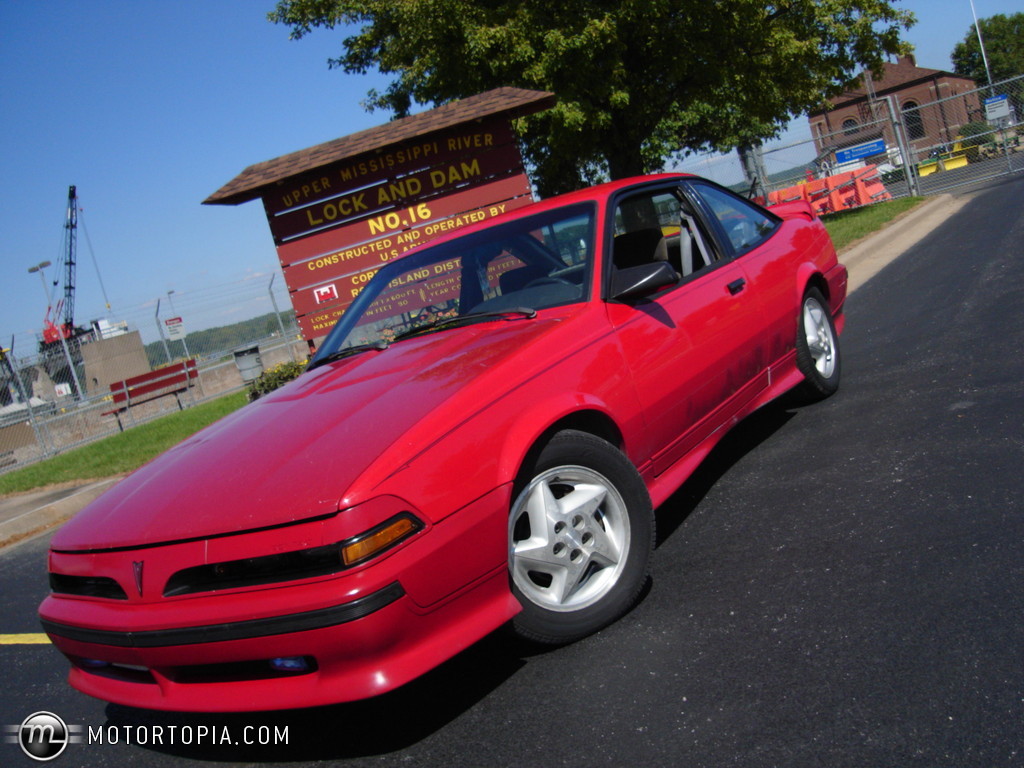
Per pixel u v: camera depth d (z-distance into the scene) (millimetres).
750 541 3381
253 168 10125
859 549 3080
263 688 2330
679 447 3506
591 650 2795
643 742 2232
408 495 2328
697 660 2580
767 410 5250
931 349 5789
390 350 3486
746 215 4746
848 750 2027
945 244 11219
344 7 20312
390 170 9391
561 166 20625
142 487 2783
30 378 17344
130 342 22141
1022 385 4484
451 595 2379
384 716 2707
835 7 18812
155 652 2357
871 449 4105
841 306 5441
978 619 2461
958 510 3205
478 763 2312
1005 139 22547
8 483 11367
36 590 5621
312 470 2400
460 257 3873
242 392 17141
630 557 2945
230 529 2301
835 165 27562
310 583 2209
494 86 17047
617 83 16469
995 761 1891
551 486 2848
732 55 17312
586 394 2965
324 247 9531
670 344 3465
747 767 2045
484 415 2611
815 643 2525
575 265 3498
